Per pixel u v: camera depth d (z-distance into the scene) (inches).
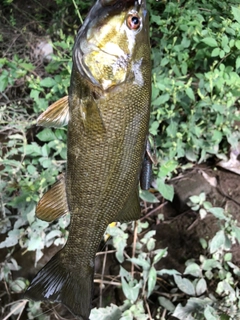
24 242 26.7
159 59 29.8
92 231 15.9
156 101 27.1
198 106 27.7
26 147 28.0
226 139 30.7
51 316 25.0
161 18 31.6
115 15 12.9
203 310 23.3
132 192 15.5
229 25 28.5
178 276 24.6
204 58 29.6
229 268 25.5
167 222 28.5
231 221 25.8
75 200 15.4
